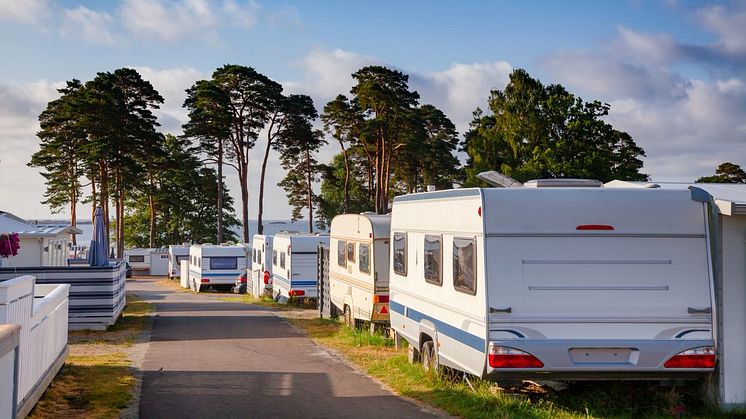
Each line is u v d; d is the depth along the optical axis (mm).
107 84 53688
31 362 8172
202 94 55625
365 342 15609
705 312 8195
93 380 10836
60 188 63938
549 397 9172
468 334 8703
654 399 8805
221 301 30938
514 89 52750
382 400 9609
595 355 8094
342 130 58688
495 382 8711
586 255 8203
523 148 52125
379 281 15383
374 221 15648
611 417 8242
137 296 36125
